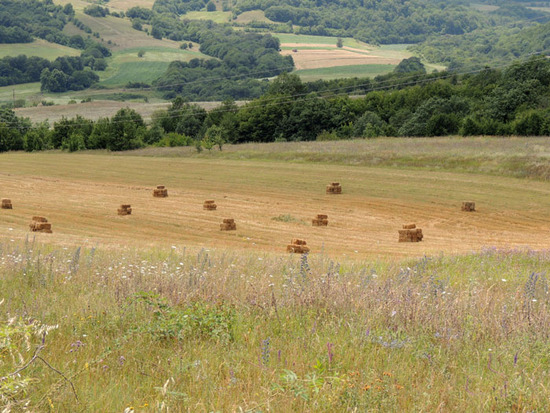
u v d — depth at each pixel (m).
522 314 13.11
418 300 14.05
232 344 11.00
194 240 47.47
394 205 65.00
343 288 15.18
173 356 10.19
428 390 9.01
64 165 120.88
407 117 195.50
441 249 41.78
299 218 58.28
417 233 46.94
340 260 31.11
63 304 14.17
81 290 16.64
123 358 9.82
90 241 38.81
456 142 110.44
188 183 87.19
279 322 12.79
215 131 191.62
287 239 48.25
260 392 8.60
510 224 54.97
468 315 12.98
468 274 23.22
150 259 25.52
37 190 82.00
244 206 66.31
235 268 21.75
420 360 10.56
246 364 10.00
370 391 8.39
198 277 16.97
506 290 19.08
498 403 8.44
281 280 18.67
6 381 7.37
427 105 182.38
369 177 84.12
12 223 55.09
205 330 11.63
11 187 85.44
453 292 16.70
